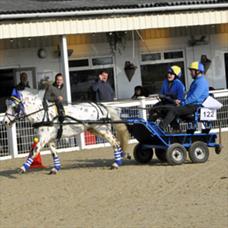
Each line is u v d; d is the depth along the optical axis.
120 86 24.48
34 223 10.82
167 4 22.23
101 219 10.79
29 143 19.12
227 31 25.73
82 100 23.94
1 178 15.35
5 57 23.02
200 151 15.68
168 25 22.30
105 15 21.53
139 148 16.12
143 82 24.80
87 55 24.05
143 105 20.17
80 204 12.05
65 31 21.06
